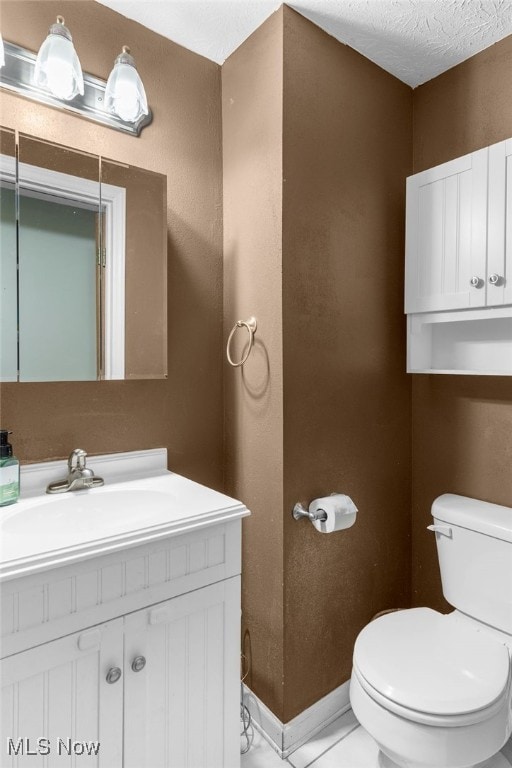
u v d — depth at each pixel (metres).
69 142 1.27
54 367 1.23
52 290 1.22
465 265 1.39
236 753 1.14
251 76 1.46
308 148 1.40
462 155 1.59
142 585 0.95
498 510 1.45
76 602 0.87
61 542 0.87
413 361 1.60
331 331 1.48
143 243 1.38
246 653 1.52
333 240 1.48
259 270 1.43
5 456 1.11
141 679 0.96
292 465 1.38
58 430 1.27
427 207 1.50
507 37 1.46
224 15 1.37
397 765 1.30
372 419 1.62
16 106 1.18
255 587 1.48
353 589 1.57
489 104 1.51
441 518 1.49
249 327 1.45
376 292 1.62
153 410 1.46
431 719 1.01
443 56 1.56
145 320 1.38
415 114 1.74
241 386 1.53
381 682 1.10
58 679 0.85
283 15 1.33
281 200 1.34
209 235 1.58
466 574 1.41
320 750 1.39
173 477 1.36
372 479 1.63
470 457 1.59
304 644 1.42
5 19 1.16
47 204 1.21
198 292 1.56
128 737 0.95
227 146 1.58
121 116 1.33
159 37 1.45
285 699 1.37
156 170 1.45
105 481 1.32
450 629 1.32
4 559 0.80
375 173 1.61
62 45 1.13
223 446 1.63
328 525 1.33
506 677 1.12
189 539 1.02
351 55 1.52
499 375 1.45
